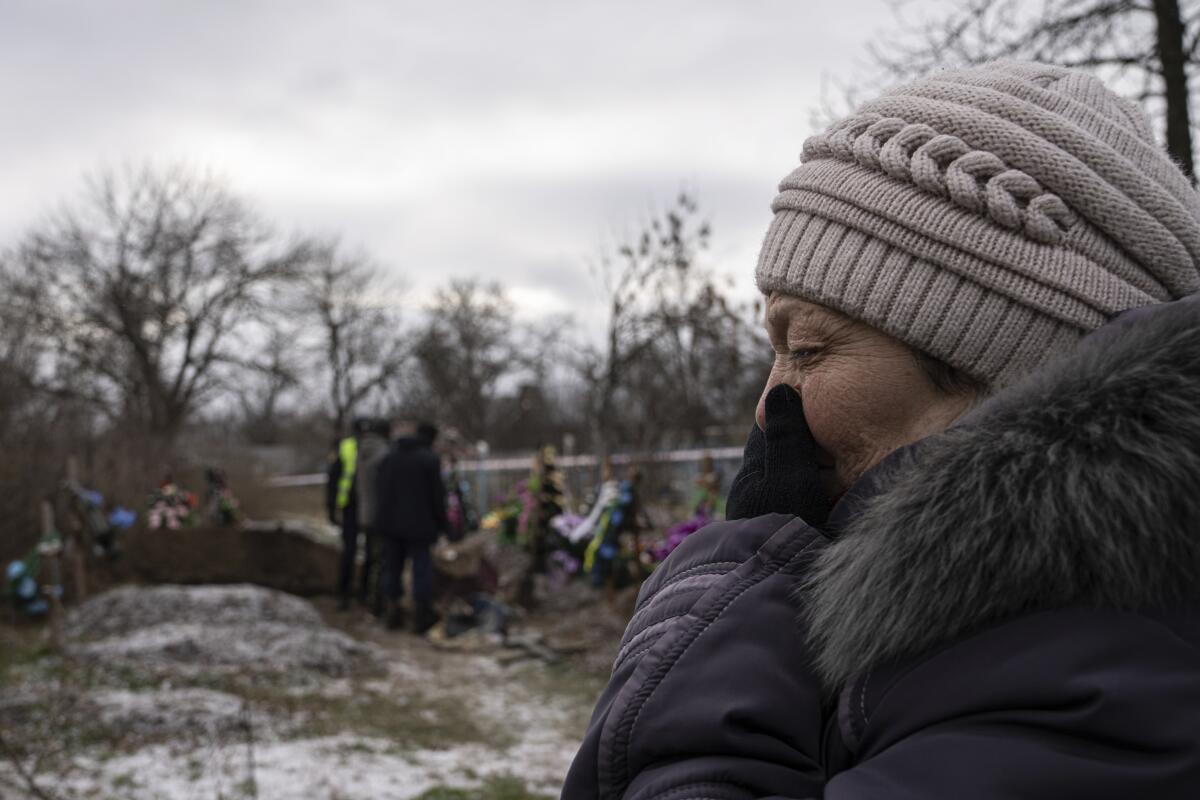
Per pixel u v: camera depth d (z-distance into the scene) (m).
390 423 10.36
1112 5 5.82
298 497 23.30
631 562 9.45
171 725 5.43
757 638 0.81
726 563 0.88
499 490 17.30
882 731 0.72
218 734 5.38
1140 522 0.64
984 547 0.68
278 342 35.12
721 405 12.56
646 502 11.26
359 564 11.29
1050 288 0.83
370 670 7.44
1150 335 0.73
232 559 10.49
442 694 6.93
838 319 0.91
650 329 12.24
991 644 0.68
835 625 0.76
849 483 0.93
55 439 11.53
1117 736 0.62
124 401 28.73
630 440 12.61
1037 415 0.72
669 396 12.50
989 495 0.70
